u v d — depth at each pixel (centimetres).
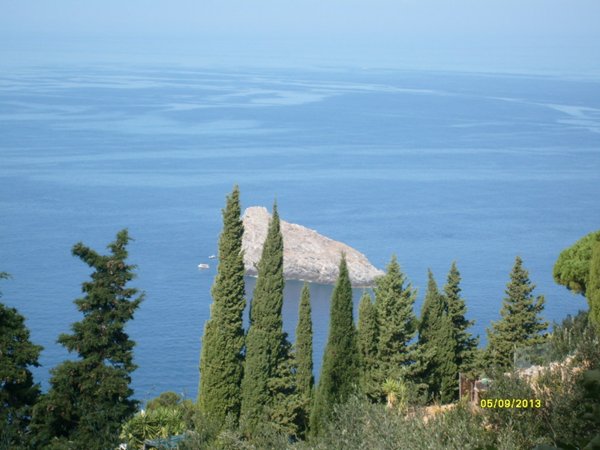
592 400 1160
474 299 12862
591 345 1819
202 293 13262
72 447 2889
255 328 3959
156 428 3188
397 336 4109
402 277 4209
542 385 1741
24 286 13438
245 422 3170
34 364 3025
